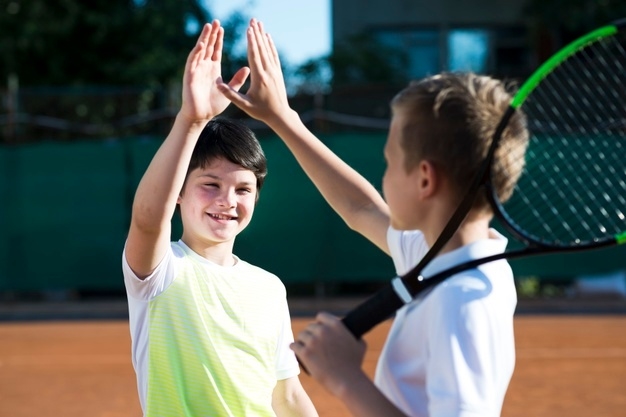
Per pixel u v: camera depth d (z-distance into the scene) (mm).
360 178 2971
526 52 20297
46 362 9750
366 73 18016
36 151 13992
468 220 2193
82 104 14398
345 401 2074
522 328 12125
